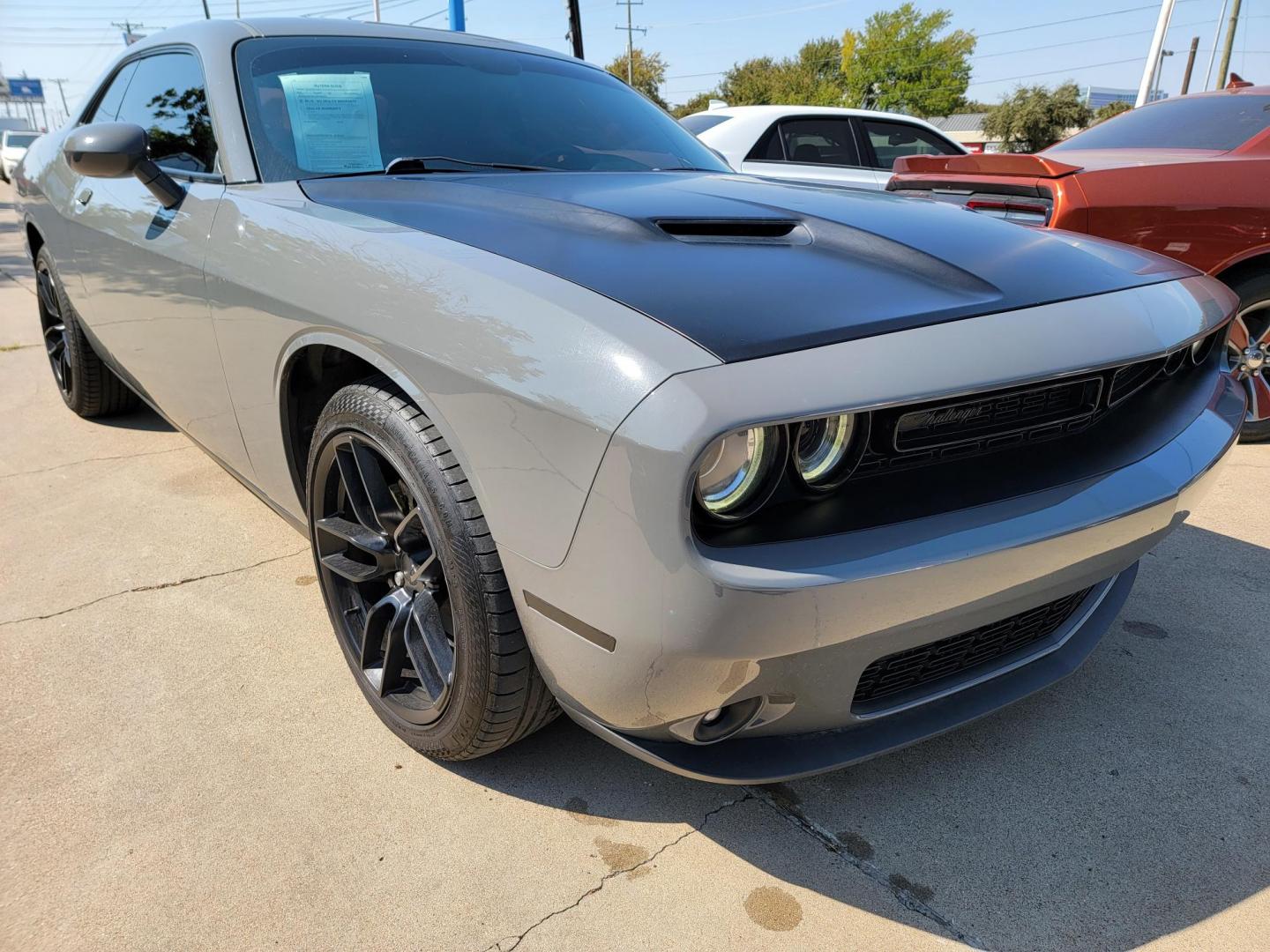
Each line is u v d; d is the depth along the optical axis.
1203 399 1.73
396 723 1.76
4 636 2.15
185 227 2.08
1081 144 4.24
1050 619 1.69
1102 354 1.39
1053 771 1.79
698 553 1.10
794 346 1.15
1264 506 3.10
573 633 1.25
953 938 1.41
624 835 1.60
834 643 1.21
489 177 2.03
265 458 2.07
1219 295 1.79
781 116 5.92
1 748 1.76
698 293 1.26
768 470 1.13
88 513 2.86
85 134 2.03
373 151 2.10
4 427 3.71
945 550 1.21
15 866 1.48
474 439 1.32
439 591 1.65
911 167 4.16
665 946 1.38
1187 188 3.39
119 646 2.12
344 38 2.35
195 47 2.30
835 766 1.40
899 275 1.44
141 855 1.51
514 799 1.68
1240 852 1.59
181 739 1.80
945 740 1.88
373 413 1.54
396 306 1.44
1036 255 1.64
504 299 1.30
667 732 1.33
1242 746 1.88
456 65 2.45
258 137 2.05
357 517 1.76
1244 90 3.90
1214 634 2.30
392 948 1.36
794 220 1.68
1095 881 1.52
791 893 1.48
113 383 3.54
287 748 1.79
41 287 3.67
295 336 1.69
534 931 1.39
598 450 1.12
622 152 2.42
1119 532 1.40
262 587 2.41
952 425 1.32
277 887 1.46
